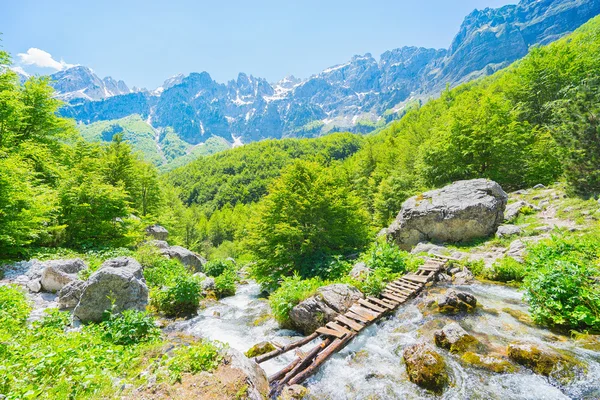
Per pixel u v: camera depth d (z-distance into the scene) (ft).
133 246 64.49
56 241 55.67
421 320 28.86
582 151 50.24
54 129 82.84
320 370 22.61
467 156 89.66
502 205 57.72
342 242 64.44
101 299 30.71
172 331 32.71
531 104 105.40
